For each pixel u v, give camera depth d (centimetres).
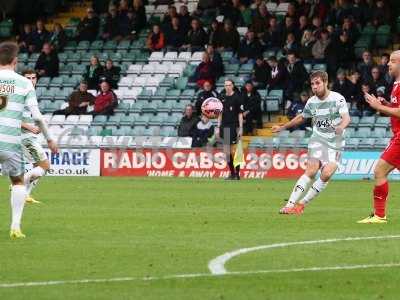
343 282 2131
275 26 7619
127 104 7469
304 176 3669
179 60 7838
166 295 1986
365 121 6844
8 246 2683
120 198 4541
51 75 7875
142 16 8181
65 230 3100
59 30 8181
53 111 7656
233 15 7981
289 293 2011
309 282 2131
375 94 6819
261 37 7662
